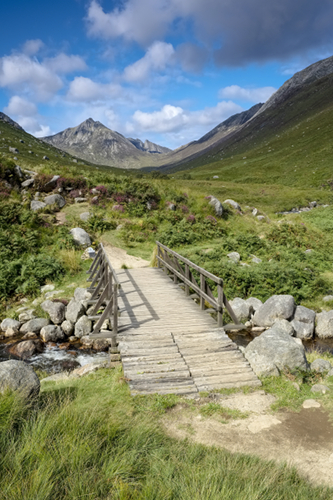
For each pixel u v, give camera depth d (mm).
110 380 6906
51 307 11867
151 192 24125
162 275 14461
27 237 16547
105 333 8172
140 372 6816
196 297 11539
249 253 18516
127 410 5594
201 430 5223
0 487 3258
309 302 13500
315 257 18891
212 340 8102
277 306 11656
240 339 10875
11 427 4152
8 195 20844
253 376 6836
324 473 4223
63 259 15477
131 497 3457
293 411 5754
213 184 68750
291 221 26219
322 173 78250
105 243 18594
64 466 3697
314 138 113125
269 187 62594
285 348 7180
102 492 3457
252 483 3592
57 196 21641
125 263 16703
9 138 90125
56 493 3367
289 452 4676
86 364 8766
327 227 27328
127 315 9625
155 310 10055
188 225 21688
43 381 7324
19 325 11430
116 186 24219
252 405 5938
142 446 4375
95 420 4773
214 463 4066
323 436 5051
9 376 4871
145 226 21281
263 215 28625
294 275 14594
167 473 3766
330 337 11164
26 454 3777
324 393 6281
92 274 13938
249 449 4738
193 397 6188
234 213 26516
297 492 3674
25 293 13219
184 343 7938
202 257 16734
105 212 21922
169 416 5605
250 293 13914
